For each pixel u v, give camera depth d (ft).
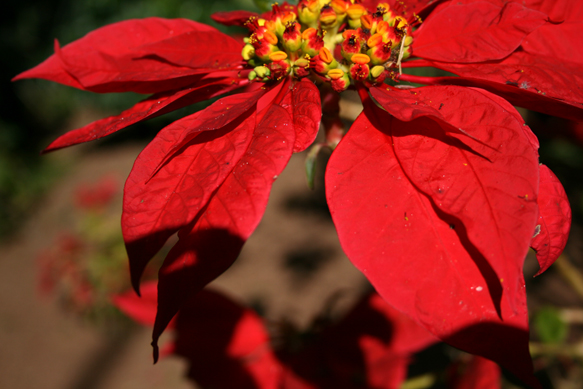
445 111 1.05
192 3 6.02
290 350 1.60
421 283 0.98
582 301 3.43
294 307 4.58
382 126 1.07
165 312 0.99
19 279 5.89
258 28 1.20
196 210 1.00
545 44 1.17
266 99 1.18
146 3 6.33
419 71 2.82
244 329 1.56
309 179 1.30
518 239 0.94
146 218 1.02
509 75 1.12
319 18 1.22
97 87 1.21
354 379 1.50
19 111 8.30
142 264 1.01
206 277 0.98
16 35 8.06
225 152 1.04
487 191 0.98
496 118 1.01
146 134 8.00
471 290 0.97
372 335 1.53
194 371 1.53
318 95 1.09
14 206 6.97
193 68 1.21
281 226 5.68
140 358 4.67
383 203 1.01
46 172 7.54
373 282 0.98
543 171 1.09
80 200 4.81
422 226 1.00
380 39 1.17
